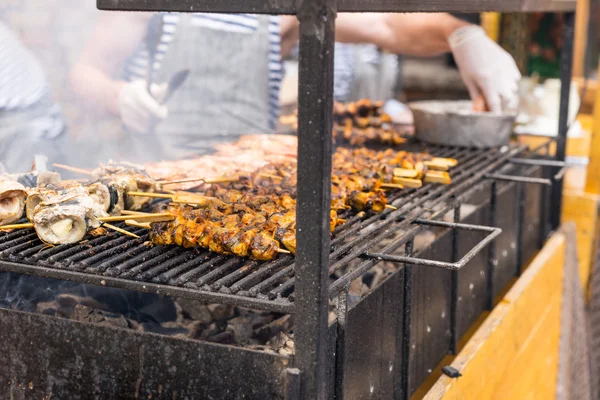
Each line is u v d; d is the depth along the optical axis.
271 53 4.29
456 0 1.91
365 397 1.96
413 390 2.34
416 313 2.29
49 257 1.84
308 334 1.54
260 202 2.29
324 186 1.47
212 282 1.77
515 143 4.02
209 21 4.04
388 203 2.49
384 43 4.52
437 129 3.59
